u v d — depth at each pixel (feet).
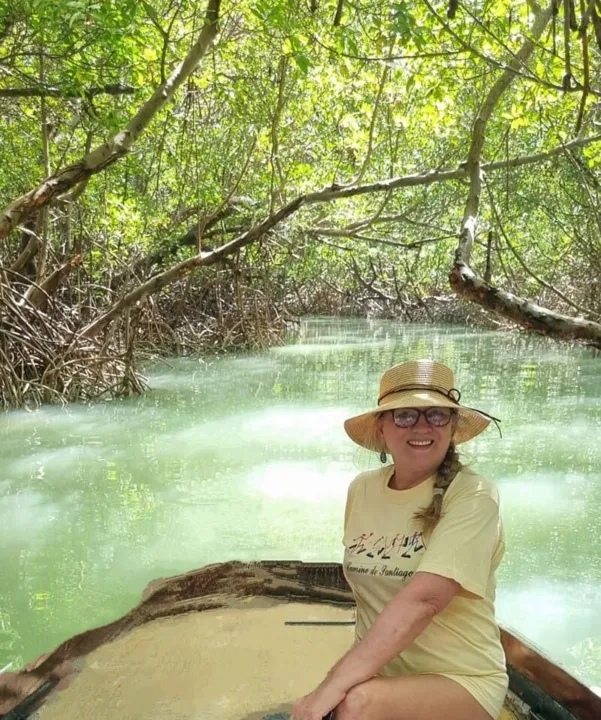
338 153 47.83
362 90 40.09
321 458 26.50
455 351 61.72
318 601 13.55
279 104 37.19
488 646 8.04
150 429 31.78
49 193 21.06
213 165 46.85
